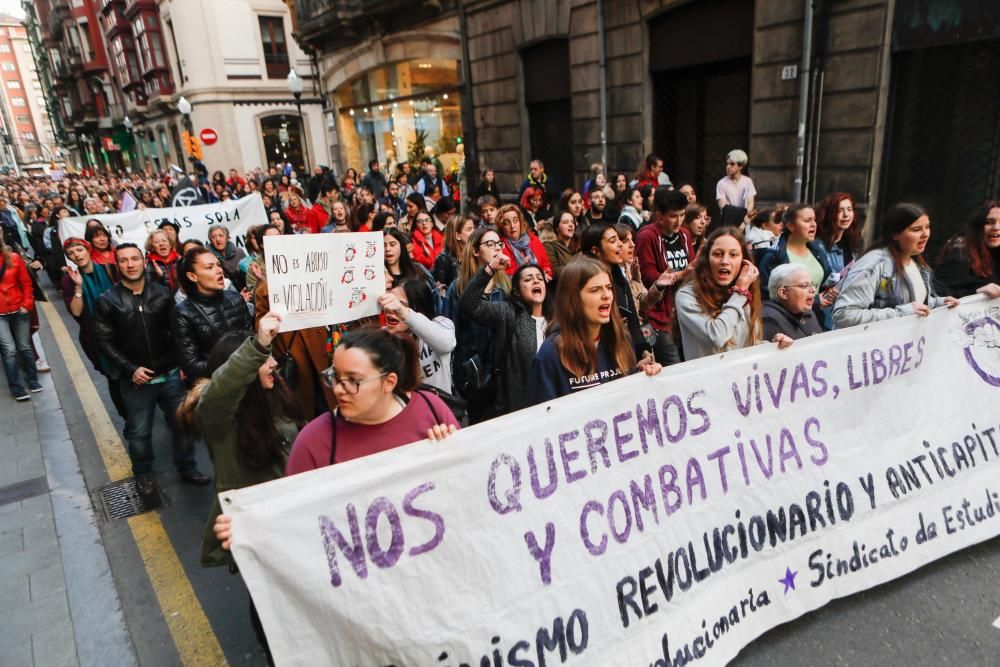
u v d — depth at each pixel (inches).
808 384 107.4
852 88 292.8
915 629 99.6
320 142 1205.1
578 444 87.9
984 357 124.2
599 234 146.9
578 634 83.3
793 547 102.5
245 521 67.7
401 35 639.1
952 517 114.3
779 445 104.3
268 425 95.9
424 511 76.3
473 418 134.5
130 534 145.5
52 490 166.9
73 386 249.3
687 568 93.2
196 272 145.3
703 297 118.5
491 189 430.0
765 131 333.4
